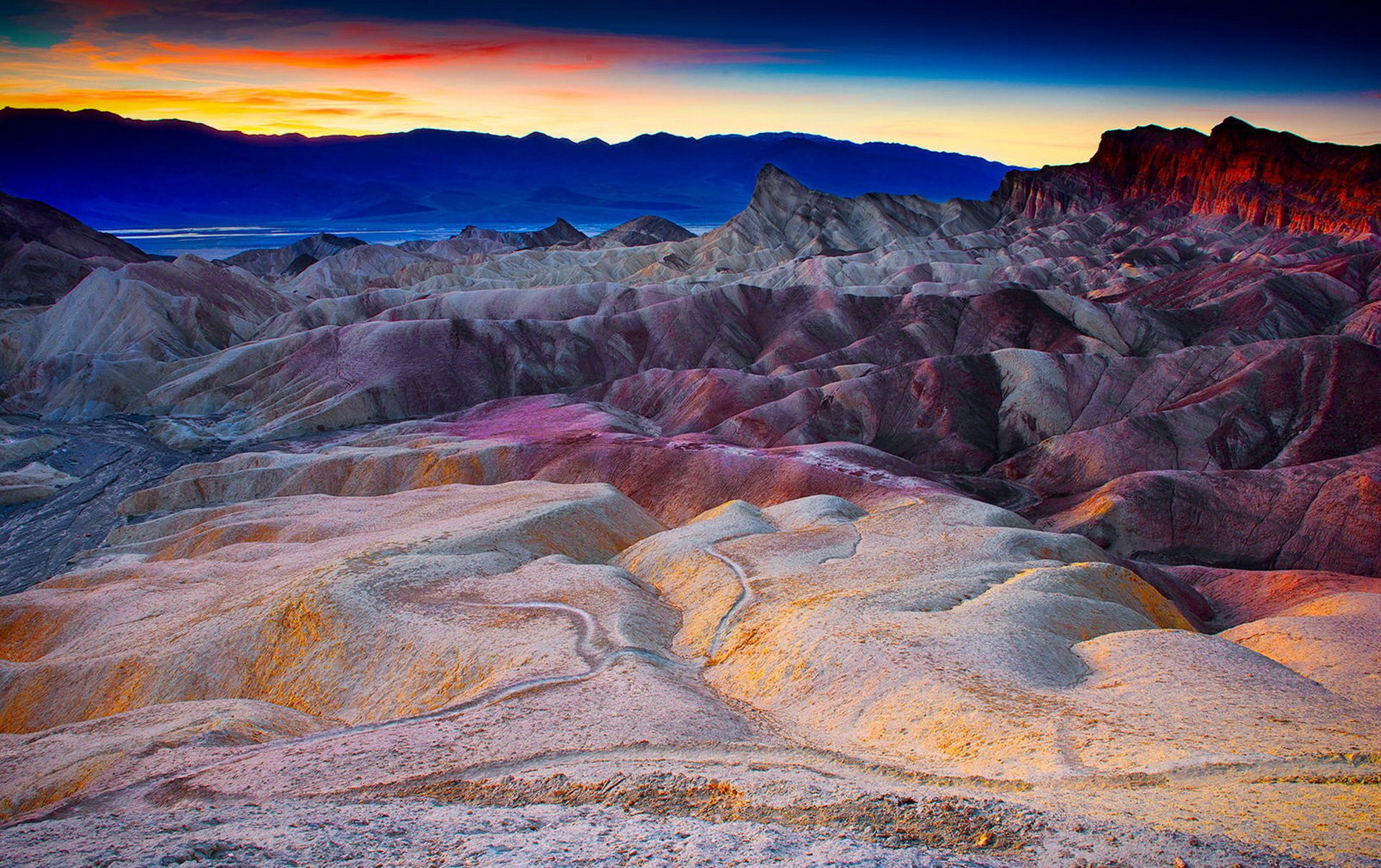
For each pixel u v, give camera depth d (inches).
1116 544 3373.5
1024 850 617.6
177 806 998.4
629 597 1815.9
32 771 1279.5
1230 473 3563.0
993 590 1652.3
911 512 2591.0
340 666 1689.2
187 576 2395.4
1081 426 4655.5
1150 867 567.5
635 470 3698.3
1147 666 1226.0
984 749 979.3
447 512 2765.7
